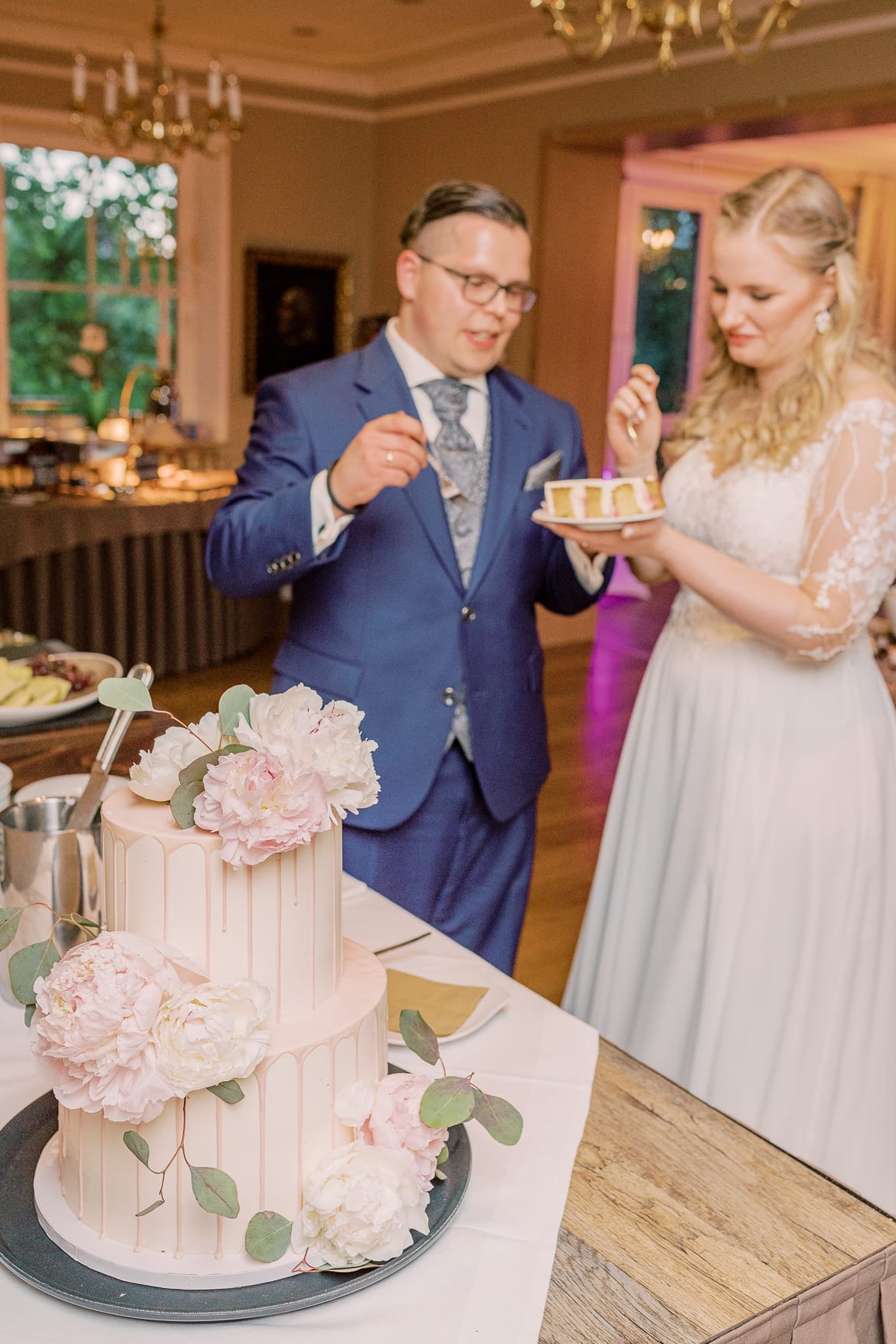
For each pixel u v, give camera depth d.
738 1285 0.95
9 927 0.90
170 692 5.69
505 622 2.05
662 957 2.16
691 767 2.13
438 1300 0.91
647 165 7.95
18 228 6.99
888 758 2.08
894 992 2.10
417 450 1.73
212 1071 0.82
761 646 2.06
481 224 1.84
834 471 1.91
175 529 5.87
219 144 7.33
